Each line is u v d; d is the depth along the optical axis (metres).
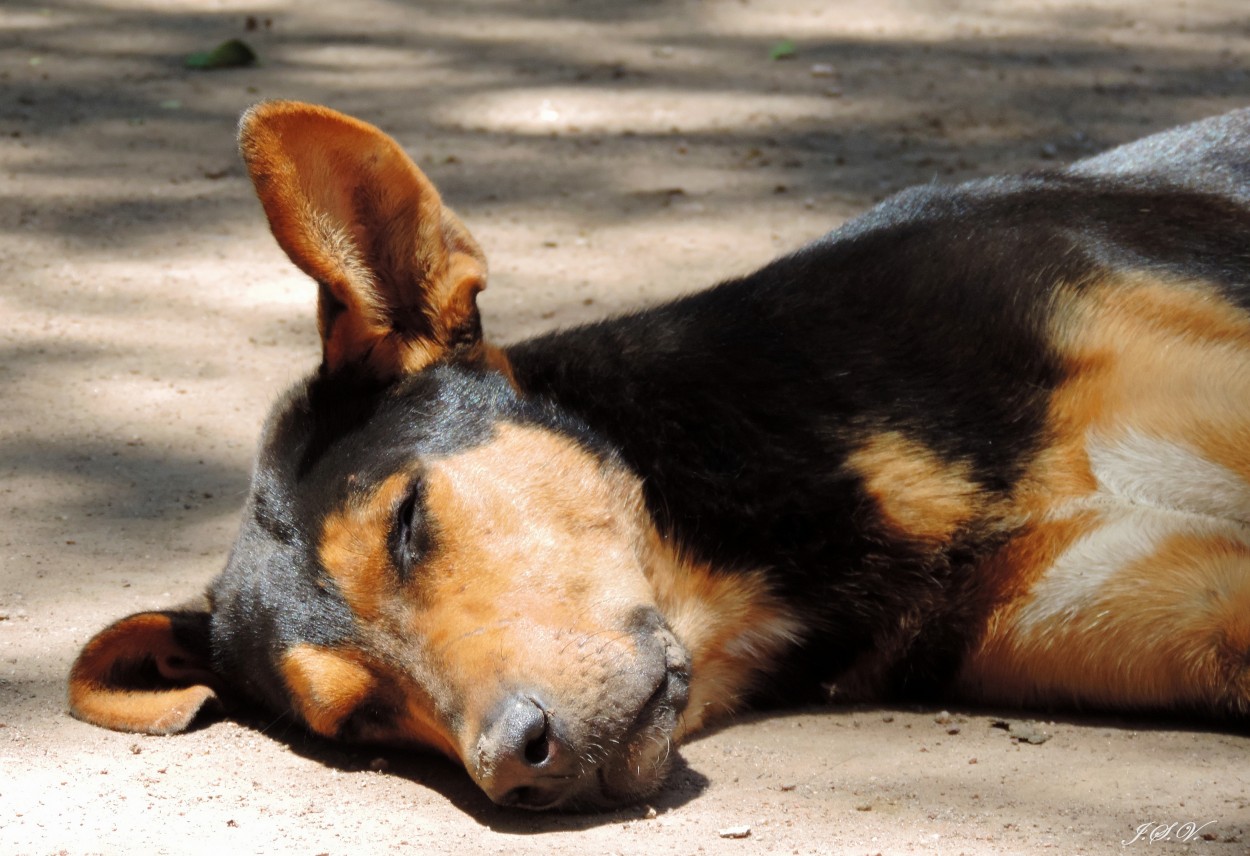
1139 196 9.47
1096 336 8.53
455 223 8.54
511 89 21.81
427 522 7.64
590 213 16.95
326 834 7.12
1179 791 7.32
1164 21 25.12
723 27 25.20
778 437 8.51
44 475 11.42
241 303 14.80
